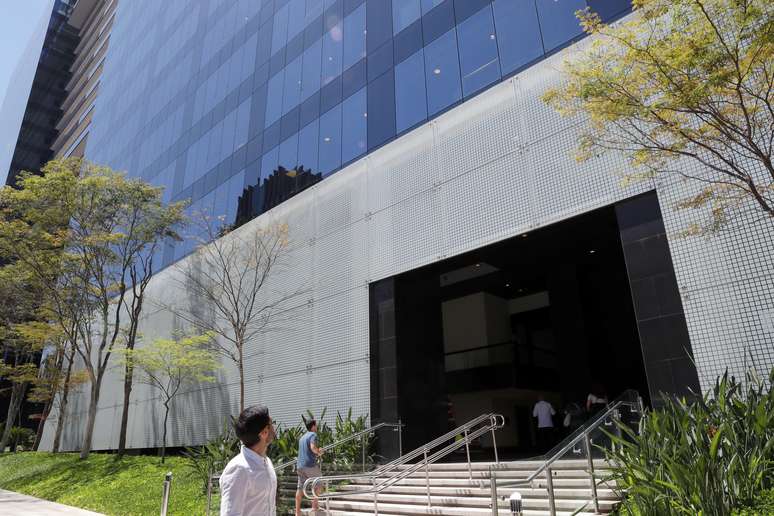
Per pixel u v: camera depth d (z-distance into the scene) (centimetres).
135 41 3812
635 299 889
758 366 740
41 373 3091
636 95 663
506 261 1545
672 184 886
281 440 1184
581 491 711
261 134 2008
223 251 1930
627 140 809
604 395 1431
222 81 2423
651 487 528
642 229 911
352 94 1638
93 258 2166
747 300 770
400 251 1328
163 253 2434
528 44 1200
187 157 2525
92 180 2069
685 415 609
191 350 1745
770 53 571
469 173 1223
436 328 1373
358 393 1314
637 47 637
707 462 511
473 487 867
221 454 1216
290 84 1939
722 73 561
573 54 1074
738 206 747
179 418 1953
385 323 1316
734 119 660
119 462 1766
